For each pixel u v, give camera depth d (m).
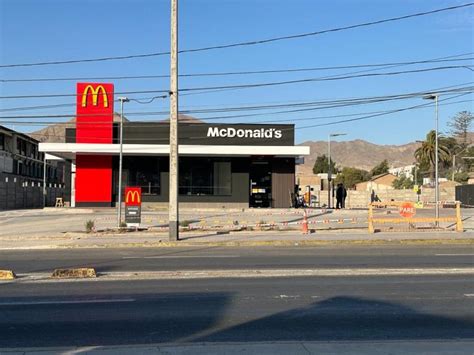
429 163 85.69
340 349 6.32
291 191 39.06
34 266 14.44
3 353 6.21
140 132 37.25
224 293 10.23
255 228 25.69
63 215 33.00
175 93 21.34
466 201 53.34
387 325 7.80
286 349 6.34
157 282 11.53
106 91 37.22
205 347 6.45
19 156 61.72
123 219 29.81
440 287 10.82
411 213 24.62
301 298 9.75
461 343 6.62
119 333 7.42
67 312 8.72
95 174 37.47
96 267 14.06
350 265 14.17
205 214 33.47
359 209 38.25
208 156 38.09
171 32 21.39
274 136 37.84
